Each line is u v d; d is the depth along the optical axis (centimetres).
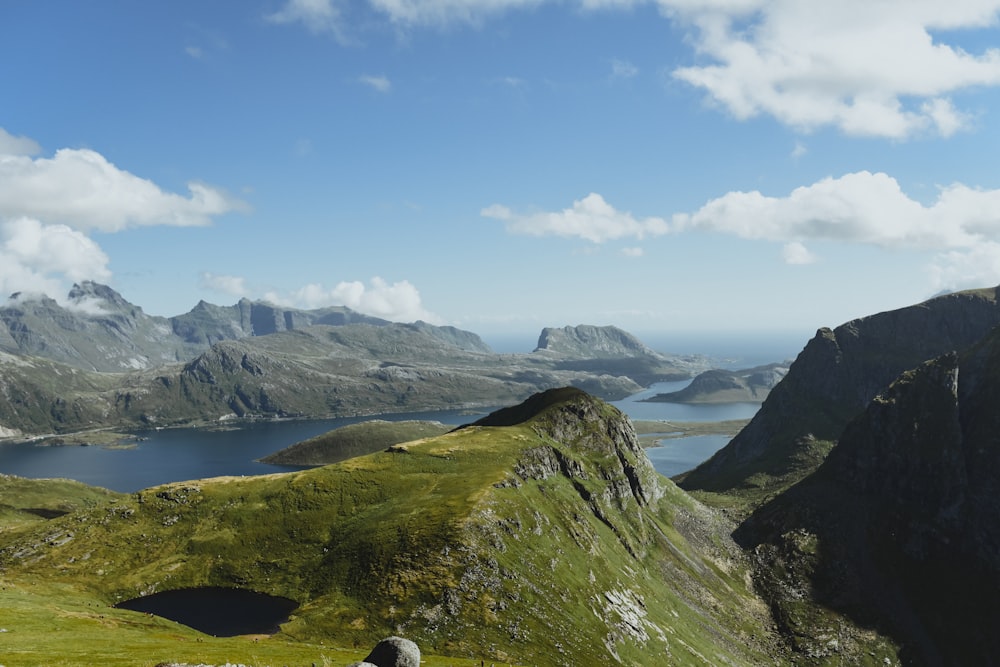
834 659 16975
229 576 13000
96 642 7169
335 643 10075
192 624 10906
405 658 5081
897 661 17250
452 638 10662
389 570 12281
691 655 14162
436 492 15788
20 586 12044
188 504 15788
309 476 16938
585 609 13025
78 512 16025
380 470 17500
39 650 6350
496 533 13650
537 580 13012
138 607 11688
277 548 13950
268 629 10706
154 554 13850
